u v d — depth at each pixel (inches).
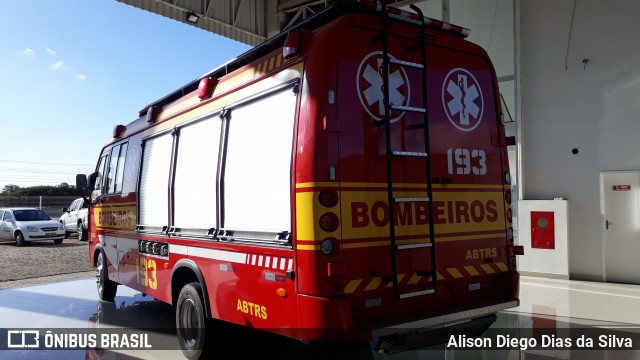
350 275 134.3
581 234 363.9
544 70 377.7
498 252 174.6
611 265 354.3
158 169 227.3
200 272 185.2
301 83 140.5
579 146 365.1
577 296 305.6
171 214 210.7
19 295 346.9
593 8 358.3
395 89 152.4
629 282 347.9
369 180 141.1
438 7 420.8
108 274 298.2
